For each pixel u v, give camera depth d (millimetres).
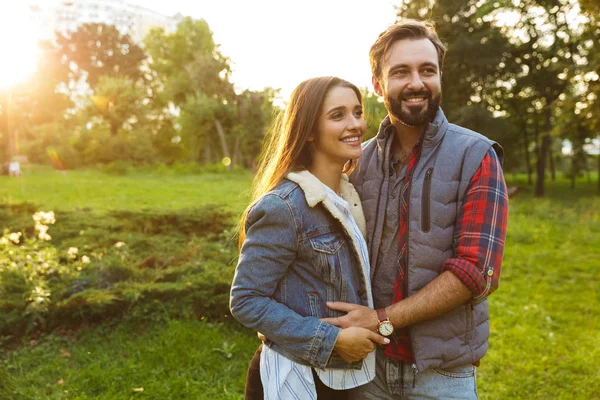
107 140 38156
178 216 7453
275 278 1583
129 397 3340
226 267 4953
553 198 22625
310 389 1635
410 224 1686
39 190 18578
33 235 7043
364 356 1575
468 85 25984
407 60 1668
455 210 1654
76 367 3756
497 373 3967
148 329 4250
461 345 1685
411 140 1794
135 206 13742
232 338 4172
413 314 1552
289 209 1584
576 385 3729
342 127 1660
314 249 1603
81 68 56156
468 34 24000
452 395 1737
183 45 44688
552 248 8891
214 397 3371
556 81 24141
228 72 41000
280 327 1543
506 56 25203
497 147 1683
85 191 18516
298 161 1749
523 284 6582
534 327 4922
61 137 43188
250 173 33250
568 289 6363
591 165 35750
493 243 1551
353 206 1834
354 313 1586
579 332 4828
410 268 1673
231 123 40125
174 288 4406
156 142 44000
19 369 3711
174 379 3549
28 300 4273
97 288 4727
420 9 21281
